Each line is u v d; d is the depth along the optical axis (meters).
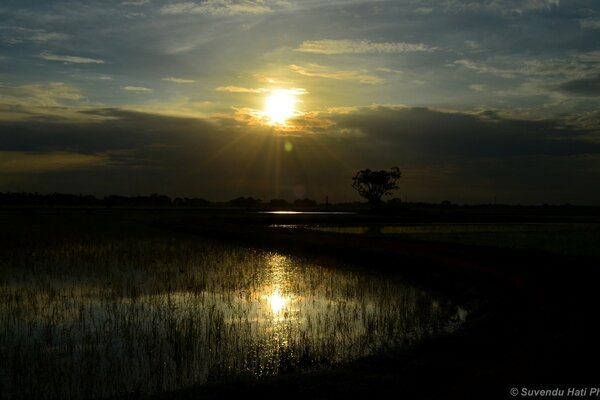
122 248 38.88
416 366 10.48
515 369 10.06
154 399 9.48
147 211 121.25
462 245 35.91
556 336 12.46
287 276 26.70
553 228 62.75
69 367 12.39
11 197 196.38
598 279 20.72
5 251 36.03
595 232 53.69
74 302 19.70
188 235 53.72
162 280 24.95
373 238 43.69
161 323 16.52
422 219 83.56
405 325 16.17
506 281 21.81
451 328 15.79
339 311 18.36
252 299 20.64
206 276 26.41
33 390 11.03
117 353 13.42
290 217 85.31
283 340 14.40
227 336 14.78
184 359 12.86
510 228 62.34
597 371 9.87
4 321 16.78
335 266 30.88
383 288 23.45
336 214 101.81
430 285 24.52
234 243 45.09
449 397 8.76
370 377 9.97
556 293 18.56
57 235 49.38
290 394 9.30
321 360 12.48
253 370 11.90
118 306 19.09
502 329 13.48
